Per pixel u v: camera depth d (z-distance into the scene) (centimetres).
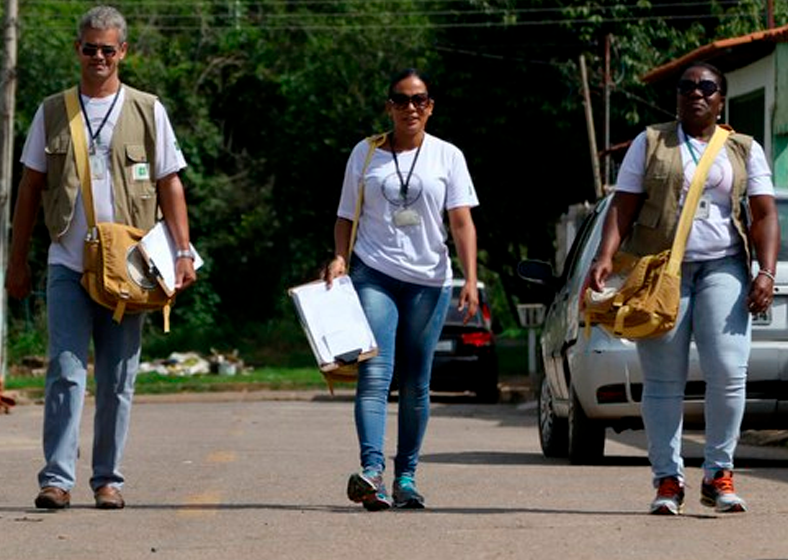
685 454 3641
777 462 3338
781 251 3184
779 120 5869
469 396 7394
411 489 2362
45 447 2317
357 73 10206
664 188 2205
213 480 2856
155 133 2305
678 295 2188
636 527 2106
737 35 8188
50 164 2284
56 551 1931
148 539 2027
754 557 1852
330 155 10275
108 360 2331
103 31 2281
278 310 11781
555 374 3412
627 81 8612
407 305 2347
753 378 3092
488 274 13288
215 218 11738
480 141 9006
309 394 7344
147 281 2267
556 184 9125
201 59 12319
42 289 10675
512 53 8869
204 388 7869
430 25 9100
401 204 2325
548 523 2156
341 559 1853
